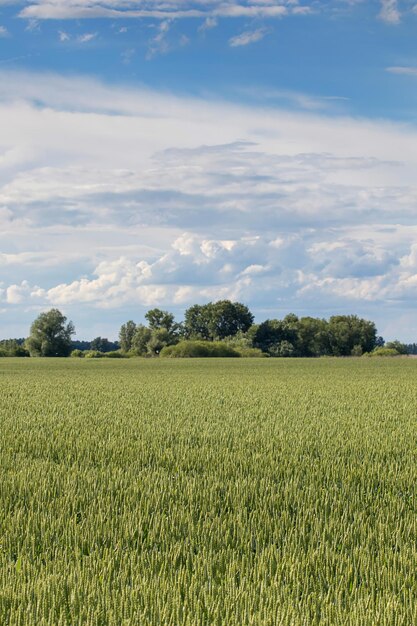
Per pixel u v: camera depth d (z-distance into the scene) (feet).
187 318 572.51
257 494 31.19
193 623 16.94
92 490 31.83
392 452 45.06
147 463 41.06
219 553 22.44
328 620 17.42
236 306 565.12
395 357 374.63
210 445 47.93
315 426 59.00
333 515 27.66
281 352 520.83
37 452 44.24
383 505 29.55
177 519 26.50
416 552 22.77
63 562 21.67
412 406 79.71
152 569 21.12
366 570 20.98
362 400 88.74
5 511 27.63
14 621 17.33
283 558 21.97
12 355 508.53
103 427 57.31
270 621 17.17
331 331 546.26
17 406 79.20
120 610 17.92
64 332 503.61
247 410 73.87
